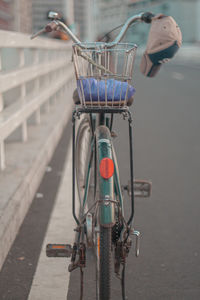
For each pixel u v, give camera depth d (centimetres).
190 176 620
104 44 288
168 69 2872
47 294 313
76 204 486
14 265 353
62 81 1105
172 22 304
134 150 763
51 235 407
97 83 276
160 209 492
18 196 429
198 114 1139
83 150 397
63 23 320
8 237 372
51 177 589
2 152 504
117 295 317
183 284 334
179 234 427
